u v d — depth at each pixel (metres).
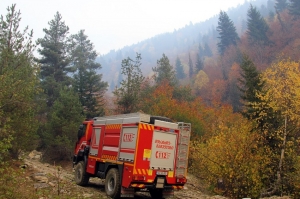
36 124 20.11
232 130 19.64
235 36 95.31
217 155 18.77
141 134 11.06
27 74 15.15
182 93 50.81
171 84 53.44
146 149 11.08
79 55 57.25
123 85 34.66
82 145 15.55
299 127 18.09
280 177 17.34
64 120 28.59
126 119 11.98
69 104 29.55
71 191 12.05
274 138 18.81
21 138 16.06
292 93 18.08
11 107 14.51
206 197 14.67
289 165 17.95
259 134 18.92
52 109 33.22
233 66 74.06
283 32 72.56
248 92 21.19
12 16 14.97
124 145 11.63
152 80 65.00
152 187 11.10
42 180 13.45
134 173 10.67
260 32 76.69
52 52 44.50
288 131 17.94
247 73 21.50
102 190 13.59
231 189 18.19
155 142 11.36
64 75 46.28
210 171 19.70
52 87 41.69
